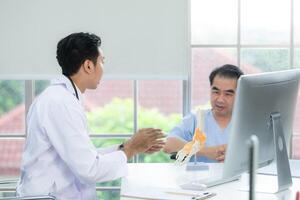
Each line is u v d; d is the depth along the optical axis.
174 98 3.29
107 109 3.35
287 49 3.17
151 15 3.04
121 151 1.98
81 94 2.05
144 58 3.07
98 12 3.05
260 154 1.86
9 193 2.49
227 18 3.14
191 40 3.15
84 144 1.89
